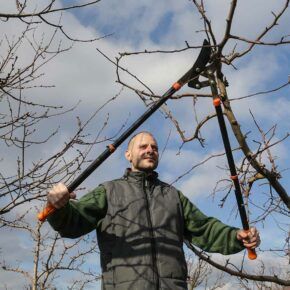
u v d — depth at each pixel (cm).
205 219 308
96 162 265
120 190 296
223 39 275
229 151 272
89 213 281
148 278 262
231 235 291
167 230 284
